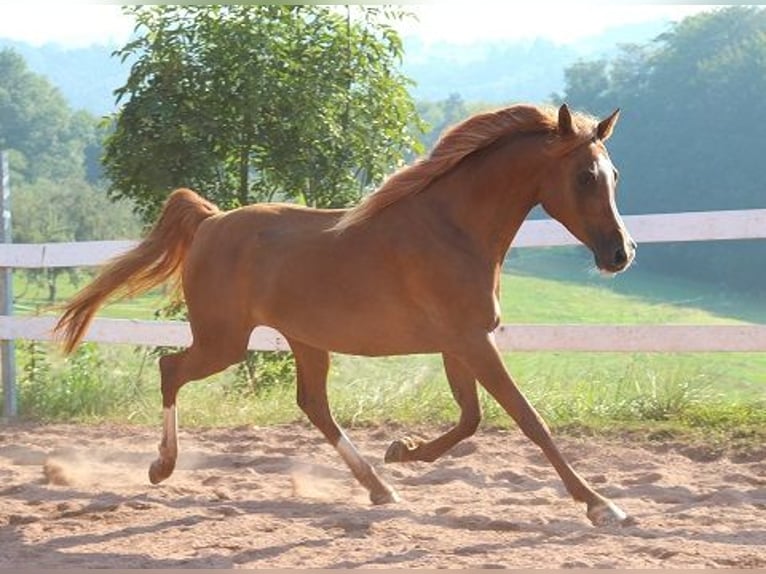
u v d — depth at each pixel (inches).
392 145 639.8
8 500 359.6
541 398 486.9
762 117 3073.3
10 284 564.1
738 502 345.7
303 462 417.4
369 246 335.3
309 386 367.2
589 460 417.1
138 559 280.4
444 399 508.4
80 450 450.6
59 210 2018.9
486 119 332.8
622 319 1689.2
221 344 360.5
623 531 305.9
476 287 325.4
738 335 454.9
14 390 550.0
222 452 444.5
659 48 3722.9
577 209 318.7
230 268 356.5
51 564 277.6
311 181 622.5
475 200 331.3
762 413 465.1
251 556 283.7
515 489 374.6
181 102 614.2
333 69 617.0
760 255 2824.8
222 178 627.2
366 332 339.0
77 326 385.7
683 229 464.4
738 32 3331.7
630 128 3307.1
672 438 444.8
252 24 613.9
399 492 368.5
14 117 4857.3
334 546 293.4
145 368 597.9
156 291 459.5
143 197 621.9
